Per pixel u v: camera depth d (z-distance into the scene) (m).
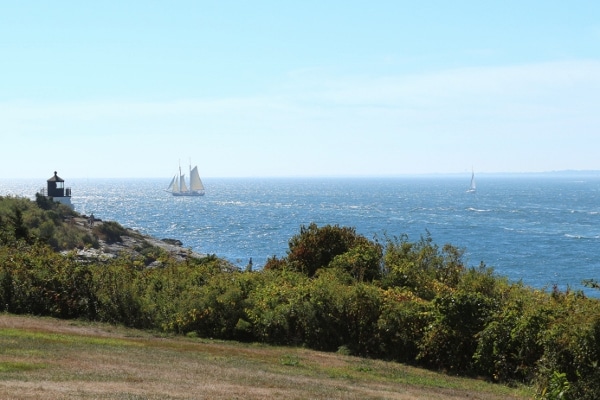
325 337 20.77
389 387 15.17
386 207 194.00
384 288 24.19
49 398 10.80
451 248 27.56
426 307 19.64
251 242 99.31
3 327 19.75
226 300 22.03
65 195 78.06
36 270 24.42
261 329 21.42
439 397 14.27
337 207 194.38
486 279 23.19
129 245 62.69
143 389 12.38
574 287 57.84
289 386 14.03
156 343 19.31
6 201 62.47
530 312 17.50
